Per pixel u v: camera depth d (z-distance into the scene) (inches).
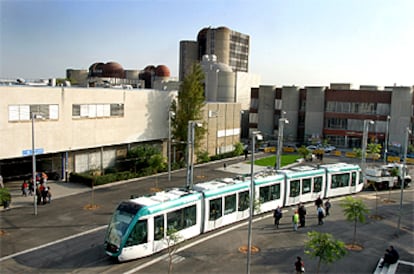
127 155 1856.5
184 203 968.3
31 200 1323.8
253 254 923.4
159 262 861.8
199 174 1866.4
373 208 1390.3
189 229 987.3
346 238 1060.5
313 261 893.8
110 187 1544.0
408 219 1263.5
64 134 1574.8
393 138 2856.8
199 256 901.8
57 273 796.0
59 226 1074.7
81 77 4606.3
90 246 940.6
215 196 1066.7
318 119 3095.5
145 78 4788.4
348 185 1557.6
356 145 3019.2
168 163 1879.9
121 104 1796.3
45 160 1648.6
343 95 3034.0
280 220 1194.6
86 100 1646.2
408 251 978.1
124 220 867.4
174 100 2052.2
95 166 1749.5
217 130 2313.0
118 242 843.4
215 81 3459.6
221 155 2295.8
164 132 2027.6
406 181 1753.2
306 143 3038.9
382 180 1681.8
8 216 1152.8
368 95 2952.8
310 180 1413.6
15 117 1407.5
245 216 1174.3
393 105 2847.0
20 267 818.2
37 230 1039.6
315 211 1314.0
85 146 1660.9
